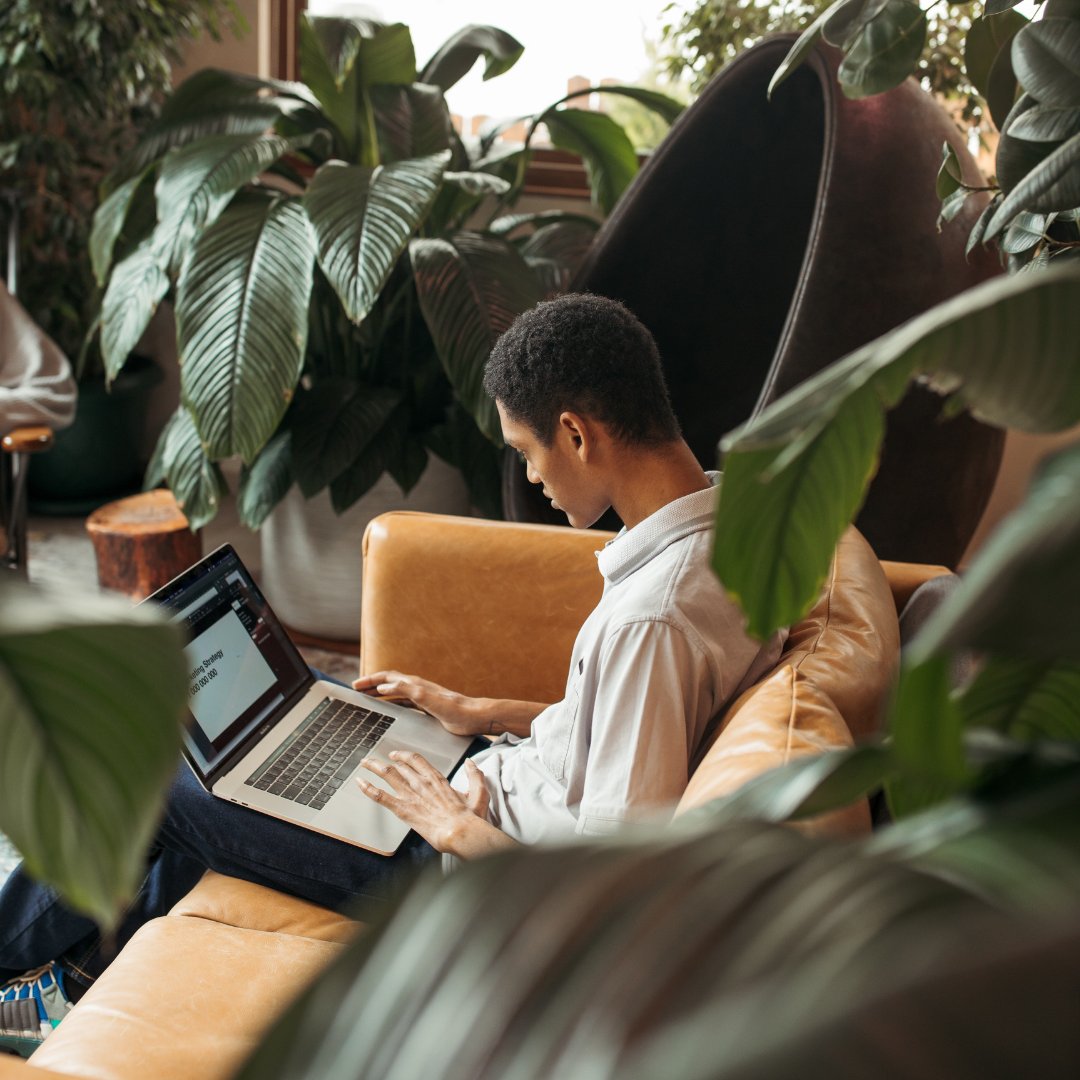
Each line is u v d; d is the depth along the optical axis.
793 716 0.90
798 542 0.38
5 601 0.28
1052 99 0.88
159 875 1.36
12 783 0.30
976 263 2.16
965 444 2.18
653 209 2.57
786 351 2.10
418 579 1.60
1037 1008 0.18
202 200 2.37
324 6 3.58
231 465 3.90
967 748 0.36
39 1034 1.33
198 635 1.34
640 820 0.99
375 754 1.37
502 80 3.61
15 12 3.12
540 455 1.13
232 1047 0.95
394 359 2.87
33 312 3.44
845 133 2.11
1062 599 0.23
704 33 3.03
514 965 0.22
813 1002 0.19
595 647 1.09
